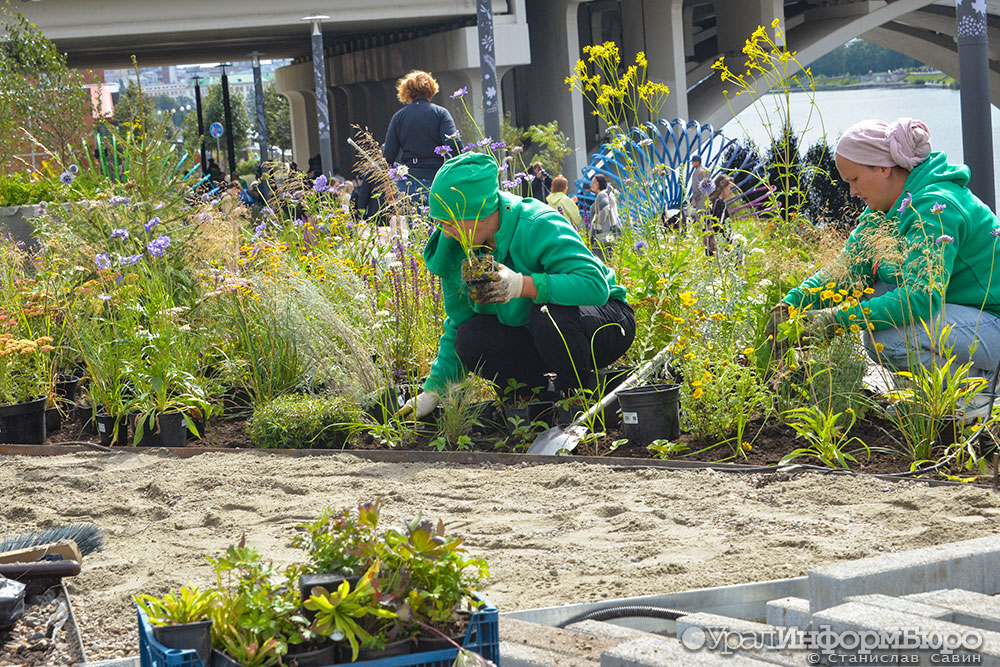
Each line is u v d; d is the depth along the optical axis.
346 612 3.04
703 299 7.70
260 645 3.03
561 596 4.30
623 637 3.69
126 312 8.27
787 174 8.49
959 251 6.68
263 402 8.05
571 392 7.50
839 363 6.64
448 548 3.23
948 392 6.16
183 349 8.20
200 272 8.88
